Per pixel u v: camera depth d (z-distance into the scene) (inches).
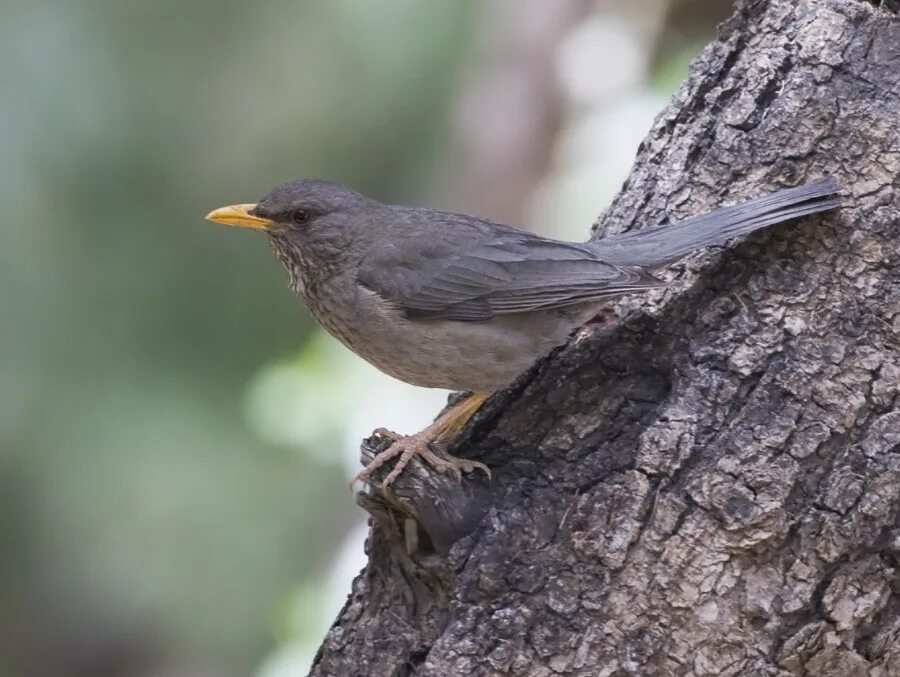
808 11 390.9
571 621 340.8
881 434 337.4
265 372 675.4
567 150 748.0
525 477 365.1
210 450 713.0
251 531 732.7
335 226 433.7
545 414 380.8
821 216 365.1
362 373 648.4
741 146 392.8
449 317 415.2
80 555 731.4
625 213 417.4
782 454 339.6
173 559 731.4
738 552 335.0
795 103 381.1
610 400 372.8
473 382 411.8
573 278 393.7
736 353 355.3
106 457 702.5
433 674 344.2
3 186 646.5
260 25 685.3
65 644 752.3
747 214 365.7
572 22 738.8
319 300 440.8
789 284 361.4
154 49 671.1
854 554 331.6
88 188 669.9
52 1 651.5
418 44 709.3
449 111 731.4
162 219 690.2
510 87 744.3
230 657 743.7
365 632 375.9
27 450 695.1
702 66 417.7
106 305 687.1
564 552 345.4
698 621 335.3
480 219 433.1
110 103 661.9
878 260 354.9
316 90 700.7
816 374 345.7
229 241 699.4
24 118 648.4
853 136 369.4
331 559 725.3
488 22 736.3
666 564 338.3
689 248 371.2
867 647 333.1
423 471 361.4
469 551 351.3
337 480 728.3
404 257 420.2
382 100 714.2
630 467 352.8
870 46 378.0
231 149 695.7
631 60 725.9
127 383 700.7
